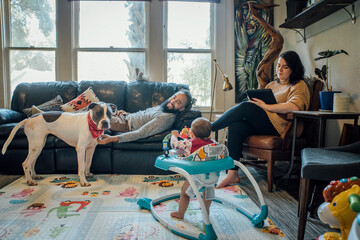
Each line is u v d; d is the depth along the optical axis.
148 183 2.15
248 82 3.44
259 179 2.34
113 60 3.51
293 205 1.76
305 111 1.97
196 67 3.55
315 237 1.33
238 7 3.42
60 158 2.37
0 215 1.53
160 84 3.03
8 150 2.36
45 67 3.45
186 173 1.26
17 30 3.42
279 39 2.79
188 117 2.45
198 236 1.24
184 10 3.54
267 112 2.12
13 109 2.92
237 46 3.44
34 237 1.29
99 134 2.11
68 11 3.38
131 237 1.30
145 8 3.49
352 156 1.34
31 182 2.08
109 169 2.40
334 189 1.04
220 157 1.39
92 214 1.56
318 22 2.68
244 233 1.36
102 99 2.93
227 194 1.93
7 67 3.41
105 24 3.50
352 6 2.16
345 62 2.29
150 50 3.47
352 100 2.21
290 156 2.04
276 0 3.43
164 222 1.41
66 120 2.11
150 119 2.46
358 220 0.73
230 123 2.17
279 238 1.31
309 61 2.88
